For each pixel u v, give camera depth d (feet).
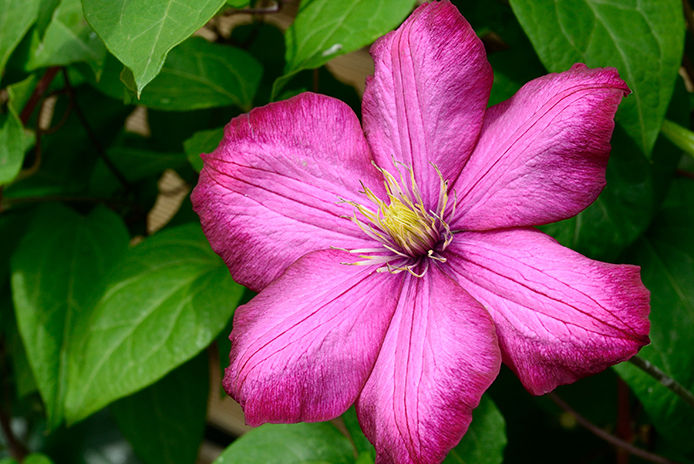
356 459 1.52
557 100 1.29
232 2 1.45
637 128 1.43
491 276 1.31
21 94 1.62
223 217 1.39
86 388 1.56
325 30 1.47
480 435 1.45
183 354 1.55
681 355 1.52
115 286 1.60
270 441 1.53
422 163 1.37
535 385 1.27
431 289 1.33
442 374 1.28
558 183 1.29
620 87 1.27
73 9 1.63
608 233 1.52
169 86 1.62
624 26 1.44
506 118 1.34
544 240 1.29
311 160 1.39
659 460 1.56
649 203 1.52
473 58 1.34
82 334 1.59
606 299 1.24
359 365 1.33
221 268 1.59
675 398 1.50
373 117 1.39
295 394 1.32
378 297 1.35
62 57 1.62
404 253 1.37
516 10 1.44
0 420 2.18
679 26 1.43
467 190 1.35
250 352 1.33
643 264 1.57
